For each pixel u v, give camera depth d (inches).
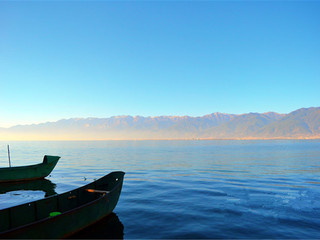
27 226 278.8
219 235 370.6
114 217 450.0
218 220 435.2
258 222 425.7
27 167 868.0
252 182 818.2
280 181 839.1
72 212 341.7
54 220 312.8
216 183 800.9
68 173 1050.7
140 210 491.8
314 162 1563.7
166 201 563.5
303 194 631.8
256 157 2012.8
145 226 405.1
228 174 1017.5
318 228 399.2
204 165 1386.6
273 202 554.3
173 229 393.1
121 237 360.2
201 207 514.3
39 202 370.6
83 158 1914.4
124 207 513.7
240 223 420.8
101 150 3331.7
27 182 834.8
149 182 823.1
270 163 1503.4
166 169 1193.4
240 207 514.3
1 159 1838.1
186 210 493.0
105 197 416.2
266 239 357.4
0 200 587.2
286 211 486.6
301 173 1045.2
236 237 363.9
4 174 823.7
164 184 783.1
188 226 406.0
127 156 2159.2
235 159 1807.3
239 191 669.9
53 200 395.5
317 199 579.8
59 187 745.6
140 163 1503.4
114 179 547.5
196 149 3634.4
